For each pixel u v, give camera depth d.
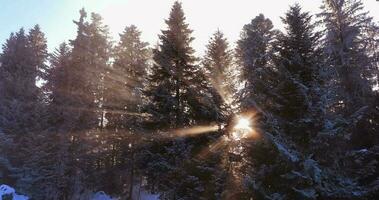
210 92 24.05
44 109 39.00
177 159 21.70
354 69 22.83
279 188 14.88
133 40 40.88
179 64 26.06
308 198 13.55
